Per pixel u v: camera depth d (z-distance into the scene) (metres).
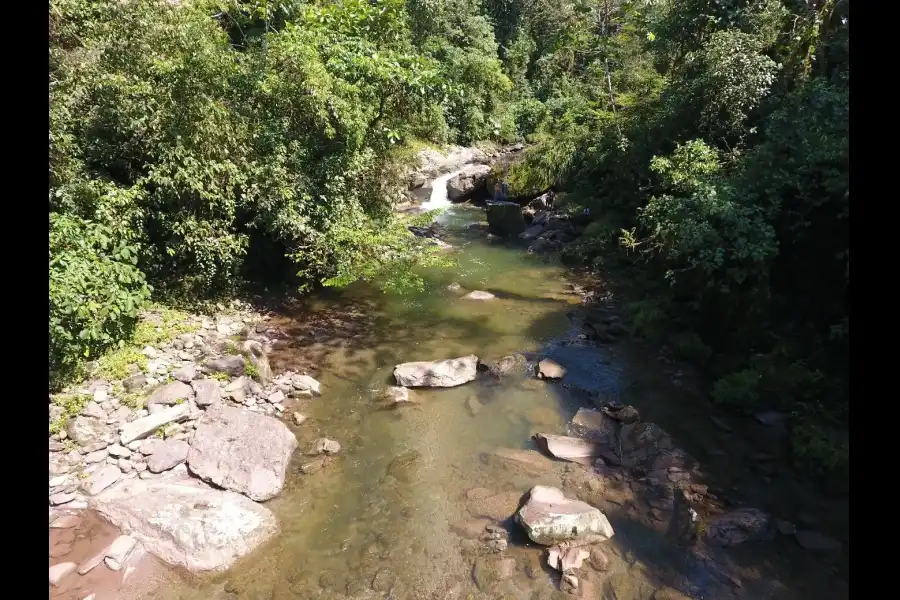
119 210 7.88
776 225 7.45
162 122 8.13
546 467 6.15
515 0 29.66
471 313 10.12
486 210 15.80
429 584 4.72
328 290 10.77
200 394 6.71
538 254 13.34
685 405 7.15
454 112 23.00
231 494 5.55
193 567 4.78
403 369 7.84
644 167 12.30
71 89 8.03
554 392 7.61
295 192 9.24
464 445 6.57
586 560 4.88
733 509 5.38
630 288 10.77
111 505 5.23
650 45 14.97
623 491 5.74
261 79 9.23
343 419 7.01
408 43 14.44
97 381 6.58
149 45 8.36
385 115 10.84
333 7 11.15
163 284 8.66
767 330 7.53
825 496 5.52
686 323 8.60
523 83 27.75
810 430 6.04
